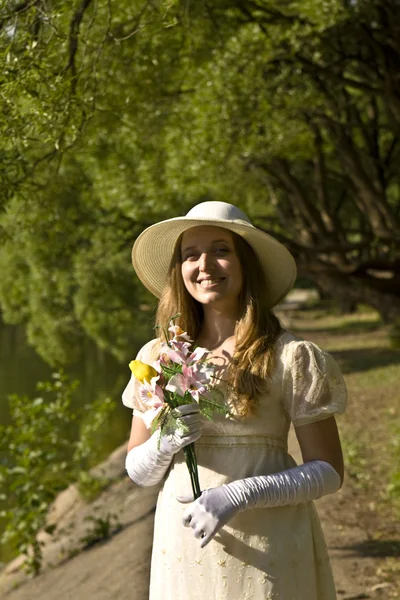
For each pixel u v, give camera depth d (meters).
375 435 11.45
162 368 2.60
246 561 2.56
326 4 9.39
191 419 2.55
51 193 6.04
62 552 8.81
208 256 2.79
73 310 21.72
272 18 9.88
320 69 11.17
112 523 9.40
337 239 20.19
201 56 8.66
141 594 6.57
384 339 26.33
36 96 4.12
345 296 20.73
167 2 4.75
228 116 10.93
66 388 8.96
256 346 2.65
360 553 6.28
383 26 10.95
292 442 10.57
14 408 8.82
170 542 2.69
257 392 2.61
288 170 19.77
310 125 15.12
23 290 21.84
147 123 9.62
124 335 22.03
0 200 4.64
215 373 2.71
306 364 2.62
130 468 2.75
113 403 9.68
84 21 6.27
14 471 8.47
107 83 5.92
